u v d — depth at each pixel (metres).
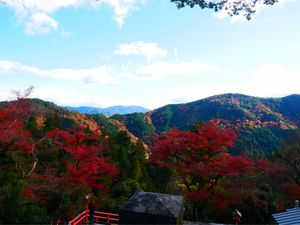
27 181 20.89
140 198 13.80
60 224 19.64
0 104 29.03
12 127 22.97
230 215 25.59
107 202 26.16
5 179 21.73
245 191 24.88
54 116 45.94
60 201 22.02
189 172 22.78
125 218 13.05
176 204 13.61
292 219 14.02
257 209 25.11
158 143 23.22
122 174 36.25
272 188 29.39
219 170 21.27
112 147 44.69
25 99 24.81
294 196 23.66
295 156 27.48
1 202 15.76
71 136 27.55
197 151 22.94
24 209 16.53
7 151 23.14
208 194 21.44
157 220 12.74
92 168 23.86
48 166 26.56
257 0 10.72
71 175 22.62
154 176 46.88
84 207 22.39
